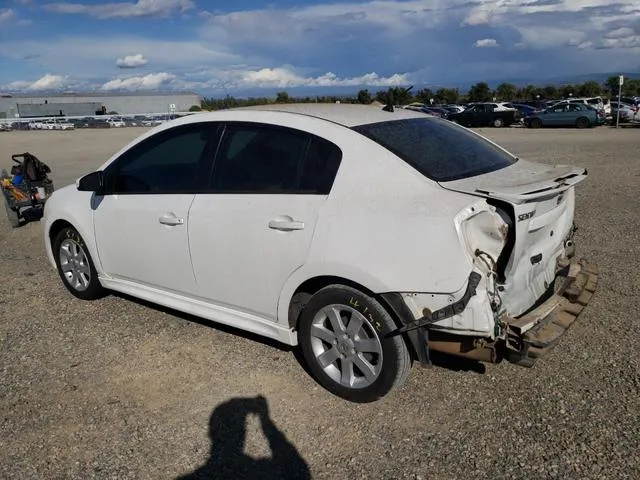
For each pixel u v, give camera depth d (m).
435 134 4.01
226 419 3.47
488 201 3.22
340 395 3.64
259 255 3.79
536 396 3.57
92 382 3.93
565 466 2.95
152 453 3.19
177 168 4.36
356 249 3.34
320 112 3.97
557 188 3.40
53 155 22.17
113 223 4.74
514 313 3.46
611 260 6.07
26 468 3.08
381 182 3.42
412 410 3.49
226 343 4.46
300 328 3.77
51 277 6.17
